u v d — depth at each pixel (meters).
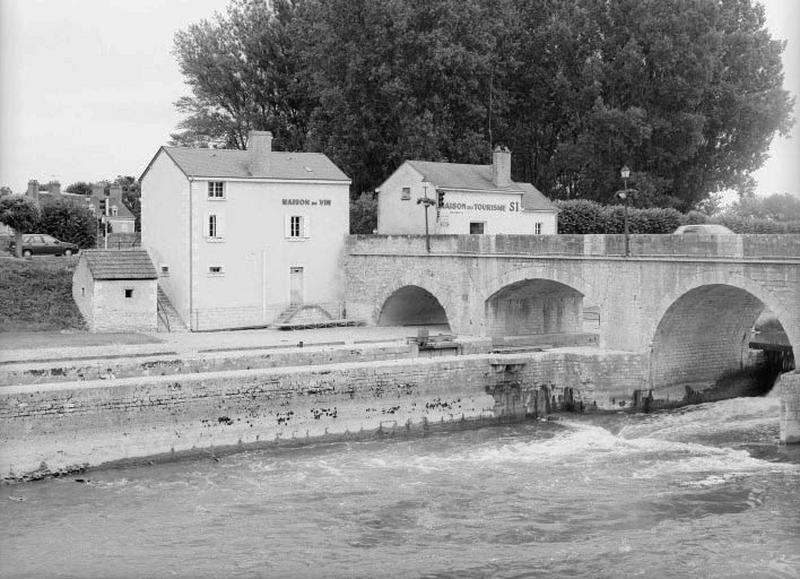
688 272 43.59
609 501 32.03
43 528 29.72
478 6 78.69
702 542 28.08
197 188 55.91
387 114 77.62
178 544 28.42
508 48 82.56
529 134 86.25
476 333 52.88
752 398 47.47
